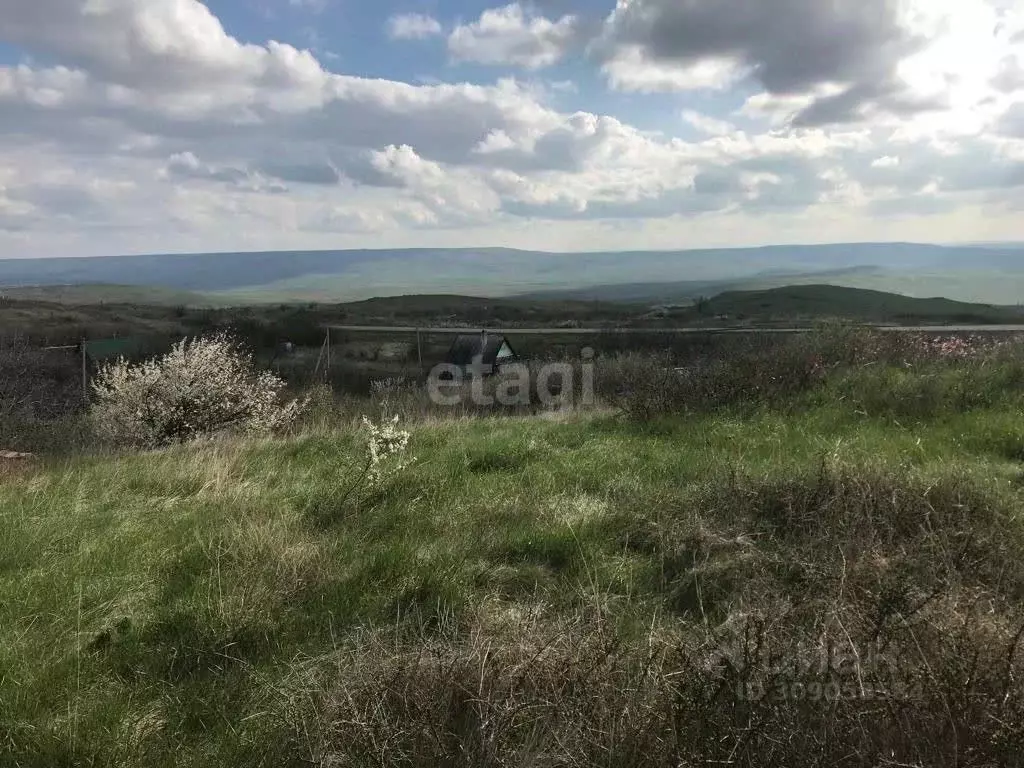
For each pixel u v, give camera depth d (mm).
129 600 3840
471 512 5121
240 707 2855
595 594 3512
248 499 5746
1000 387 8094
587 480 5918
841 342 10203
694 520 4402
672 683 2553
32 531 5020
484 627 3273
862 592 3146
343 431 9531
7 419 13336
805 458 6023
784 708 2344
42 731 2656
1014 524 4094
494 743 2377
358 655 2939
